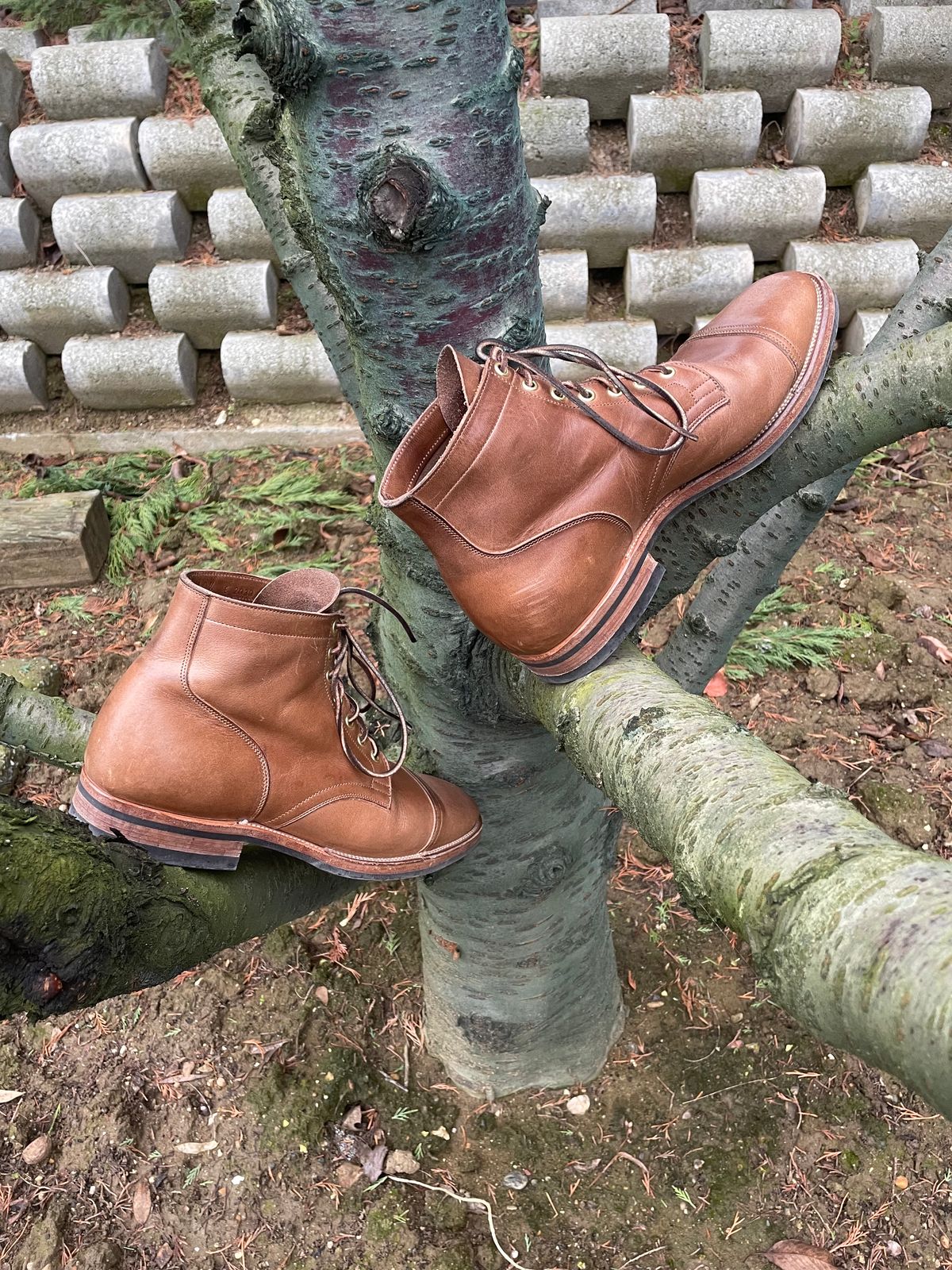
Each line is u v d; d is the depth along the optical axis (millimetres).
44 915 839
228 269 3801
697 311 3764
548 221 3674
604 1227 1845
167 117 3795
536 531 952
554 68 3594
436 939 1895
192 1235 1834
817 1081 2006
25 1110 2006
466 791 1526
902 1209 1819
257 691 1024
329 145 880
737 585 1519
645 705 876
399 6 798
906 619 2984
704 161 3660
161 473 3891
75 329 3939
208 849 1041
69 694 3008
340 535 3557
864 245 3654
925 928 534
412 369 1055
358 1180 1909
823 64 3574
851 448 1045
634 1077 2078
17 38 4086
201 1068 2070
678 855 724
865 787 2477
